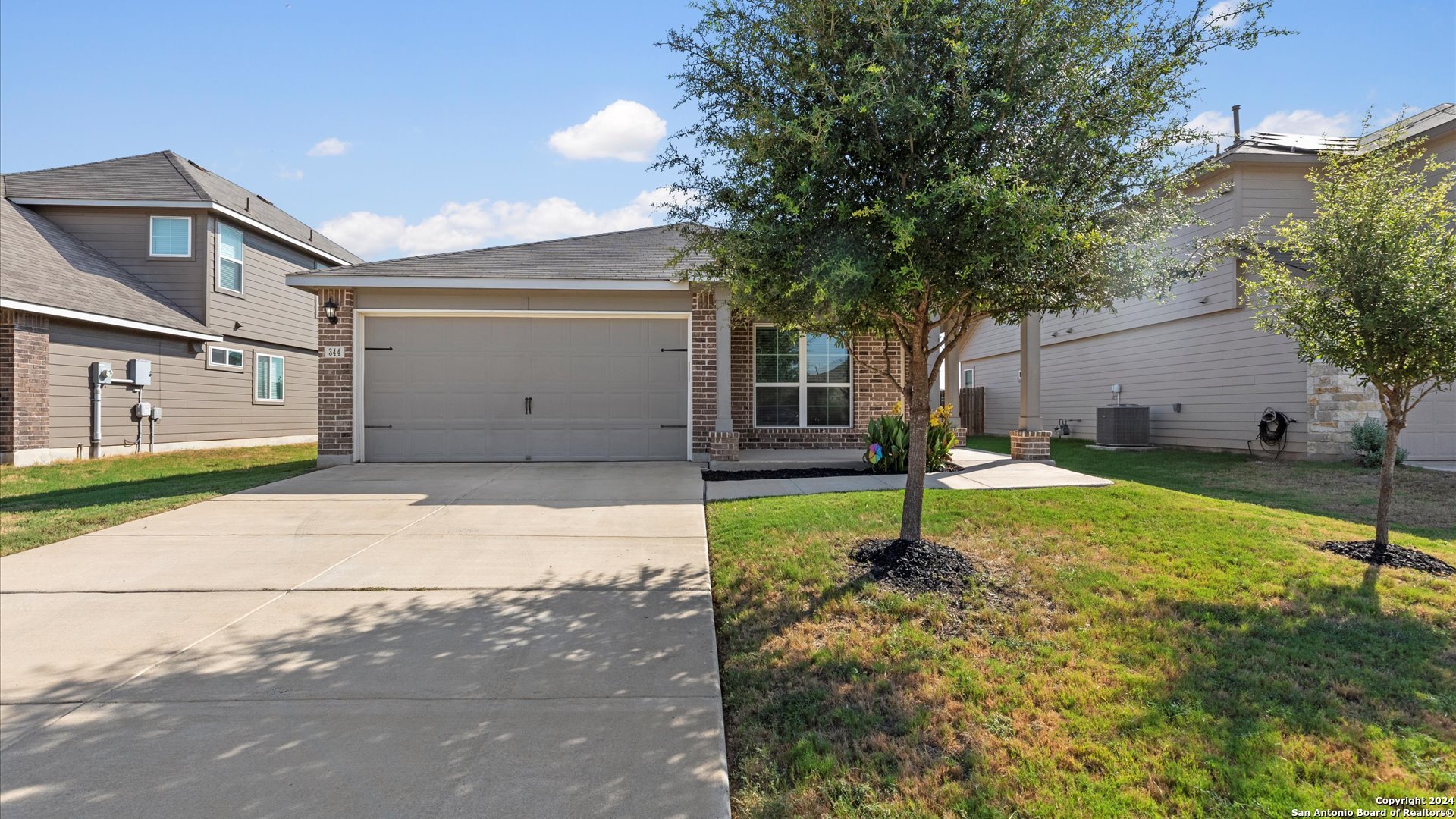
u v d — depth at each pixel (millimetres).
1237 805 2363
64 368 12516
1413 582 4430
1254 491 8398
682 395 10844
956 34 3963
